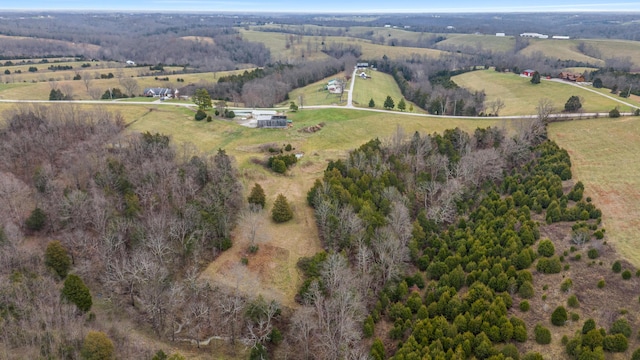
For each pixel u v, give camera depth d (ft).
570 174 309.01
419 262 231.91
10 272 195.72
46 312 172.96
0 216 227.61
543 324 180.04
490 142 368.07
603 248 222.48
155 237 220.84
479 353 167.53
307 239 255.50
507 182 299.58
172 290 192.85
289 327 197.77
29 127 339.77
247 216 258.37
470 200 280.31
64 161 296.71
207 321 198.29
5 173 273.54
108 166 275.80
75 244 227.61
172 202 257.75
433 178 309.42
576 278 203.21
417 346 172.14
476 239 234.79
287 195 300.40
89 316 186.29
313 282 195.72
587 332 166.40
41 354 158.40
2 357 154.20
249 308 197.06
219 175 284.20
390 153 336.49
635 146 343.46
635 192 280.10
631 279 197.77
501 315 179.01
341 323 174.40
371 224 242.37
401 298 208.23
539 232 241.35
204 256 233.76
